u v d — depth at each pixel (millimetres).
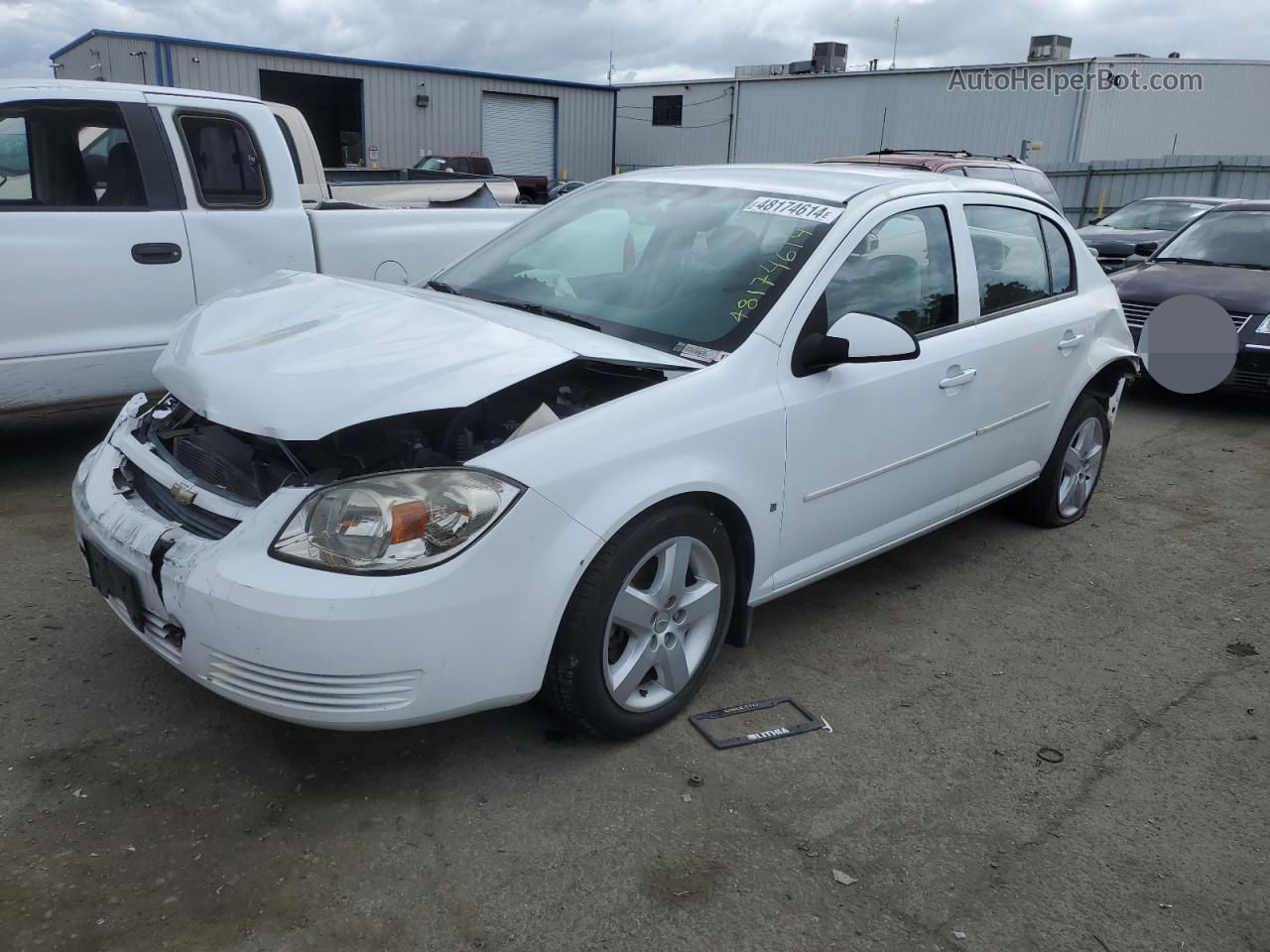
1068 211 26625
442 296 3420
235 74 27625
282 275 3686
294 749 2850
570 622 2627
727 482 2930
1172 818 2756
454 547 2391
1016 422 4285
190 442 2941
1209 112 31609
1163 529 5055
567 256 3770
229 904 2266
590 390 3070
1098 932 2328
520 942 2205
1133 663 3645
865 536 3645
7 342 4574
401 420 2682
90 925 2180
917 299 3703
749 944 2236
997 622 3932
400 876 2383
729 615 3150
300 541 2373
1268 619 4051
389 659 2348
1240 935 2340
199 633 2430
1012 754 3031
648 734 3002
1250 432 7090
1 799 2564
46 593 3703
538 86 33906
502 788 2723
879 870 2496
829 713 3201
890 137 33594
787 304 3188
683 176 4062
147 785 2660
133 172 4957
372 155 30859
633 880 2410
